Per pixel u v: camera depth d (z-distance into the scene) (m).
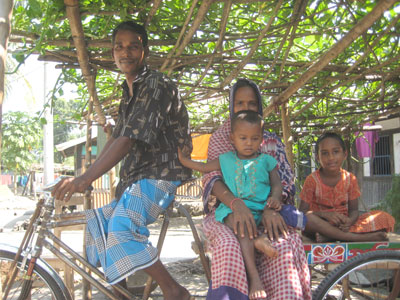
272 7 2.97
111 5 2.71
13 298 3.34
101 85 4.96
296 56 4.15
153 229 10.93
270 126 6.34
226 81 3.66
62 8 2.62
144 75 2.48
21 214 15.66
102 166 2.25
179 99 2.54
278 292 2.12
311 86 4.33
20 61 3.16
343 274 2.43
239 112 2.43
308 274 2.29
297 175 7.55
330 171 3.01
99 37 3.15
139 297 2.70
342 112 6.38
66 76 3.80
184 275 5.44
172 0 3.01
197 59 3.45
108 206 2.55
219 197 2.40
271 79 4.32
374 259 2.44
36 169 27.55
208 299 2.14
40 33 2.93
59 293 2.59
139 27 2.58
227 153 2.52
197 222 12.26
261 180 2.40
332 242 2.66
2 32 2.15
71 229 3.50
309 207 3.10
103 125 5.01
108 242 2.33
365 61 3.83
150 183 2.42
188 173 2.60
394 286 2.84
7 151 23.55
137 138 2.25
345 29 3.28
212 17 3.22
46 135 12.54
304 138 7.73
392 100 4.71
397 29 3.06
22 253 2.56
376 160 10.39
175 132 2.52
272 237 2.23
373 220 2.75
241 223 2.22
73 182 2.21
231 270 2.12
